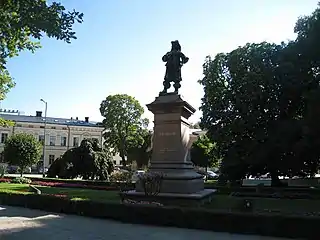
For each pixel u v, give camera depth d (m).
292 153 22.50
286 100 23.33
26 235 8.59
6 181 27.53
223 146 27.34
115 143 59.19
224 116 26.78
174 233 9.23
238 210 11.12
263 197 19.59
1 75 23.45
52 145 69.56
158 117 14.99
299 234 8.91
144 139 58.66
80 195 17.75
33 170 59.81
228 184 26.28
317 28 19.77
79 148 31.84
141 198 13.38
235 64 26.30
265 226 9.27
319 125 17.84
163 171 14.30
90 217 11.62
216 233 9.37
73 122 74.31
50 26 7.37
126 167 59.19
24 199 14.04
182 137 14.69
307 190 21.39
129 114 59.28
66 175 31.38
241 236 9.04
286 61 22.66
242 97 24.91
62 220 10.97
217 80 28.50
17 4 7.10
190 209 10.14
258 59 24.84
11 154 39.31
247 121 24.25
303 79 22.09
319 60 21.11
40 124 68.75
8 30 7.90
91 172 31.02
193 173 15.02
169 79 15.62
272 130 23.02
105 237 8.53
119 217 11.04
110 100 59.03
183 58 15.94
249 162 23.89
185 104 14.67
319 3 20.41
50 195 13.32
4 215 11.89
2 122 30.59
